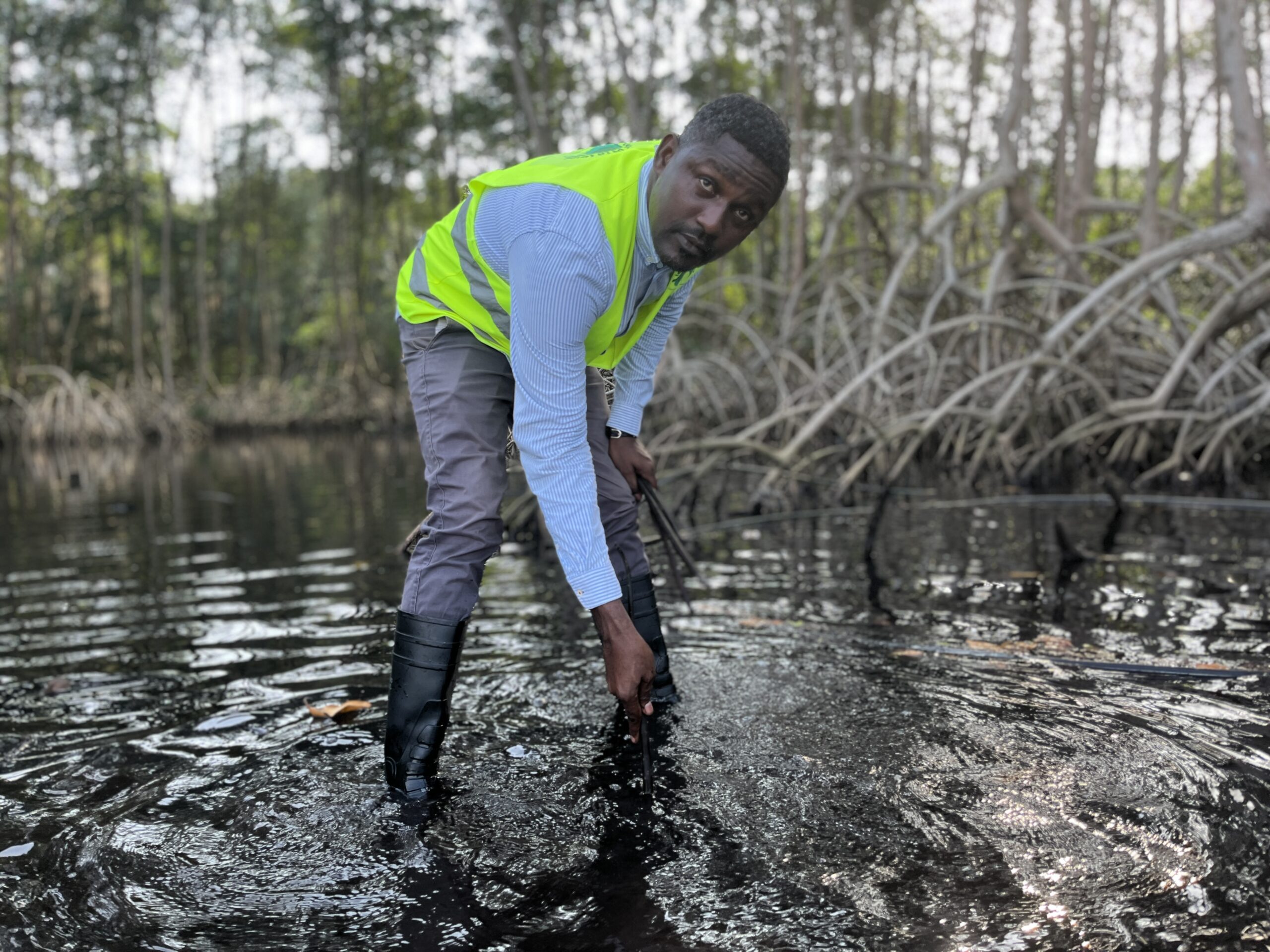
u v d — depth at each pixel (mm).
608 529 2039
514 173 1633
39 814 1601
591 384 2051
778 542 4289
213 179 24812
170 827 1544
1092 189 11469
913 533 4379
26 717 2113
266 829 1529
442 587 1698
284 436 21891
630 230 1555
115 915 1290
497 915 1265
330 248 26312
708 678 2195
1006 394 6336
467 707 2072
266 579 3783
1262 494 5340
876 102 18297
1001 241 8320
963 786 1572
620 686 1585
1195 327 7754
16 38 18906
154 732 1985
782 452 5516
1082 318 7113
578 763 1746
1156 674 2119
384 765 1772
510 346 1573
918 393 7918
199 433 20391
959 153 14844
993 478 6699
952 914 1214
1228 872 1274
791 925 1208
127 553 4684
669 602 3039
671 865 1370
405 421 22062
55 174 21375
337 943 1214
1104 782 1562
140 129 20297
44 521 6371
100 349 24516
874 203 15844
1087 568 3357
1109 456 6473
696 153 1468
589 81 18250
